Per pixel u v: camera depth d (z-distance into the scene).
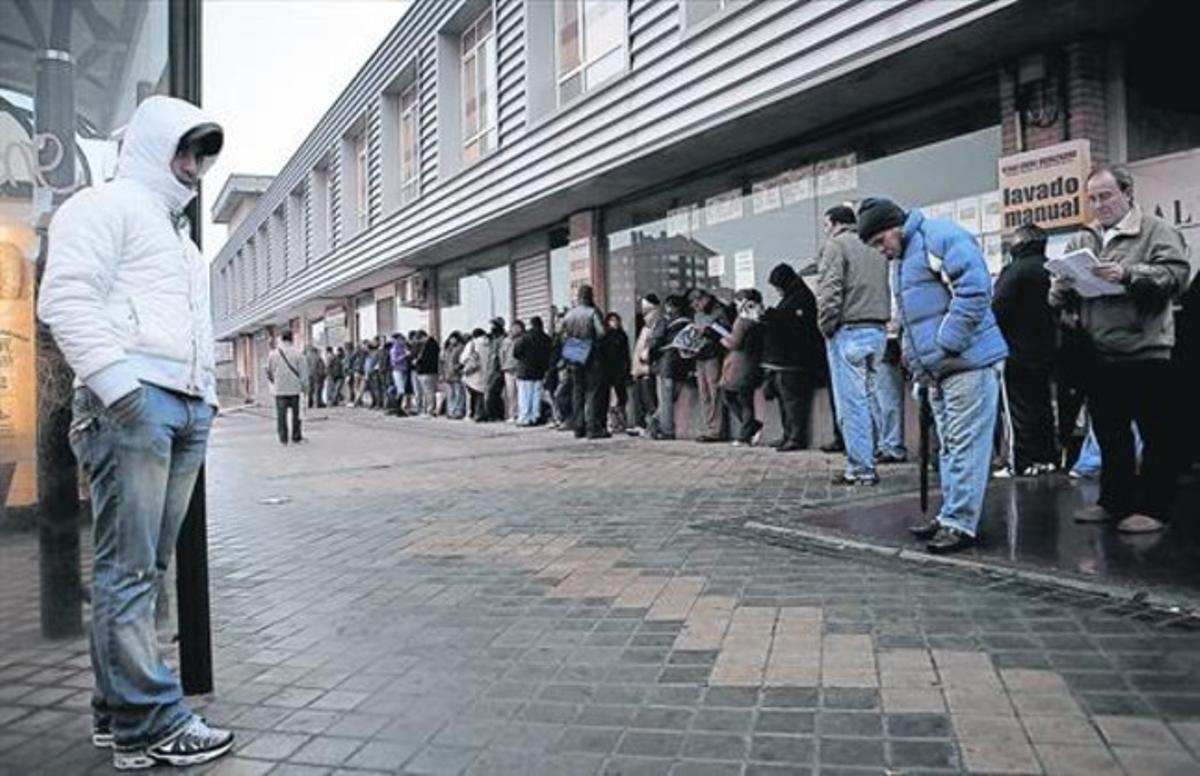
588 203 14.81
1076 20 7.52
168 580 4.27
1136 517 5.20
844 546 5.31
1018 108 8.34
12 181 4.51
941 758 2.76
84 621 4.45
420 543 6.21
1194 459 6.66
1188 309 5.78
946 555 4.91
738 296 11.58
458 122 18.42
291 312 36.41
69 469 4.42
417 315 23.91
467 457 11.34
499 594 4.81
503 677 3.62
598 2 13.03
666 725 3.10
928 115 9.41
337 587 5.15
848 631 3.90
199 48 3.64
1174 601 3.94
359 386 27.25
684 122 10.99
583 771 2.81
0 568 4.70
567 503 7.40
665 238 13.49
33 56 4.55
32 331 4.59
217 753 3.03
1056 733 2.86
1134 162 7.79
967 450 4.99
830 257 7.32
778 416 10.30
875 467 8.11
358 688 3.60
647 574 5.02
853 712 3.11
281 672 3.81
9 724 3.42
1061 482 6.92
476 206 16.73
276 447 14.56
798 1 9.16
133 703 3.01
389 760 2.97
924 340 5.07
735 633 3.97
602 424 12.66
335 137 25.97
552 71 14.64
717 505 6.85
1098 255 5.17
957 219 9.12
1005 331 7.25
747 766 2.78
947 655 3.55
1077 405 7.38
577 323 12.55
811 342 9.52
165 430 3.07
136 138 3.14
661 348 11.84
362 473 10.37
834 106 9.80
